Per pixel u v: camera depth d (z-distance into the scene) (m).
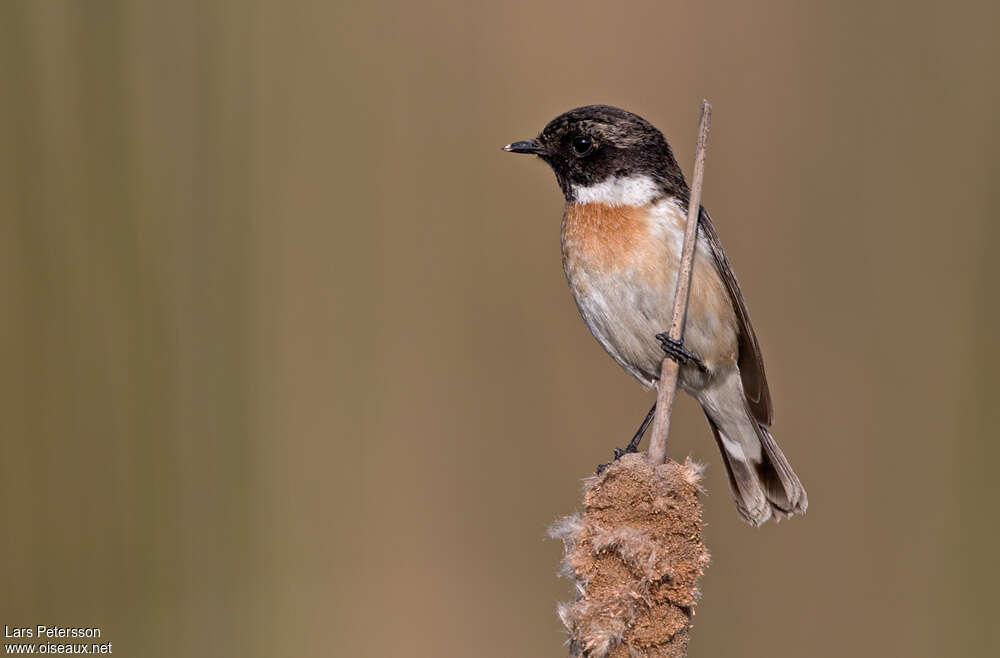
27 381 11.01
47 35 11.23
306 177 12.22
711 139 12.61
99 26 11.47
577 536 6.30
